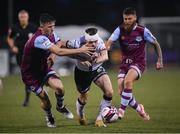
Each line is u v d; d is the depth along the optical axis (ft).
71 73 279.49
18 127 96.17
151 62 289.74
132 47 99.14
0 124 100.42
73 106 131.54
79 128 93.71
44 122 102.83
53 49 88.74
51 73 94.68
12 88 191.62
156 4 388.16
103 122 96.22
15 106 132.67
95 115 113.60
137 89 183.21
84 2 412.98
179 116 111.14
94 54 90.68
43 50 90.84
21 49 133.90
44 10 396.57
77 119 105.60
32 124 100.22
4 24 375.45
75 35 301.22
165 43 301.22
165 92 170.50
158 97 154.61
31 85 92.94
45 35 90.63
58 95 95.45
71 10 412.16
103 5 408.67
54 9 406.62
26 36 133.59
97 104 135.13
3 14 375.45
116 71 285.84
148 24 304.50
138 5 363.97
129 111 118.52
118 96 157.58
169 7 387.96
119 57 290.35
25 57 92.12
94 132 88.79
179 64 297.74
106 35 302.66
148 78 239.50
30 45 90.84
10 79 237.45
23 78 93.50
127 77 97.35
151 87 190.80
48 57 93.35
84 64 90.33
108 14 407.44
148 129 92.22
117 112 96.37
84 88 94.58
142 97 154.92
